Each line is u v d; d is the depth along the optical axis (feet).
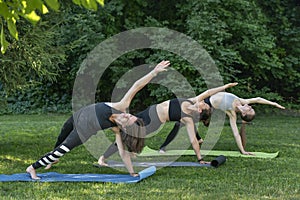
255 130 32.96
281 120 39.73
